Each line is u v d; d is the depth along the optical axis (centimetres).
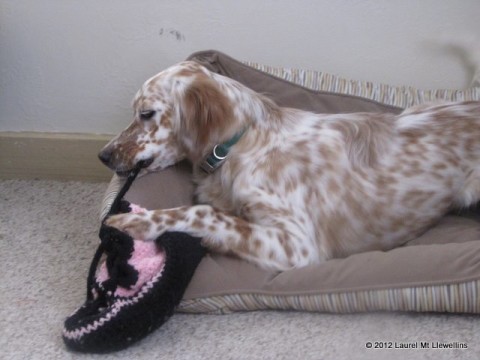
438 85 238
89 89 245
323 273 154
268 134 181
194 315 159
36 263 187
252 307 158
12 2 233
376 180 176
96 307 147
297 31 234
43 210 225
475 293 145
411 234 180
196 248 157
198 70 185
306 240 167
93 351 142
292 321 155
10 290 172
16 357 143
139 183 184
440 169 179
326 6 229
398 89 225
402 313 155
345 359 141
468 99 221
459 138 183
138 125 184
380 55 236
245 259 162
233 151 179
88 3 232
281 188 173
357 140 180
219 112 177
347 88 224
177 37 237
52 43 238
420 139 183
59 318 158
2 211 224
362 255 157
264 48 238
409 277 148
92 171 252
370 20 230
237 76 221
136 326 140
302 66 240
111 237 151
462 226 181
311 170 175
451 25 228
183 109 179
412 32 231
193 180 191
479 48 227
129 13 233
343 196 174
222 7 231
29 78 244
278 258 162
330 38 234
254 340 148
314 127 184
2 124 251
